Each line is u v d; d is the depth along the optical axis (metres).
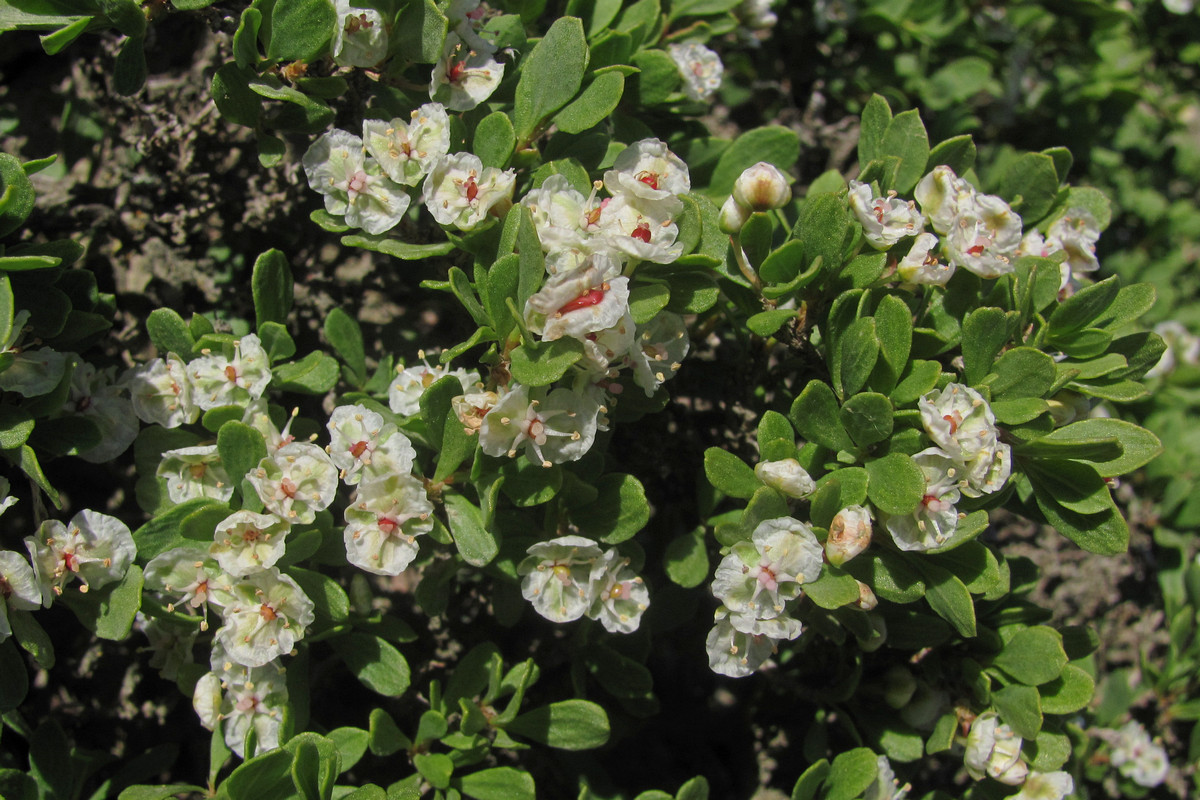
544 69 0.20
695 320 0.22
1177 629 0.25
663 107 0.22
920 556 0.19
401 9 0.20
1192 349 0.28
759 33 0.26
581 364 0.19
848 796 0.20
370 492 0.19
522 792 0.20
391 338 0.23
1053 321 0.20
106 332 0.23
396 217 0.20
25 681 0.19
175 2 0.19
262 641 0.19
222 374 0.20
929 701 0.21
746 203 0.20
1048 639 0.20
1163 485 0.26
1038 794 0.20
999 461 0.19
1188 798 0.25
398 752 0.22
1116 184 0.30
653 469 0.23
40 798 0.20
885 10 0.26
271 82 0.20
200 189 0.23
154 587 0.19
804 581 0.19
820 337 0.21
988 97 0.28
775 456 0.19
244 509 0.19
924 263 0.20
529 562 0.19
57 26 0.19
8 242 0.23
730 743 0.24
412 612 0.23
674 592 0.21
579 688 0.21
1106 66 0.28
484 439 0.19
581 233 0.19
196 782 0.22
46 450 0.20
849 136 0.26
